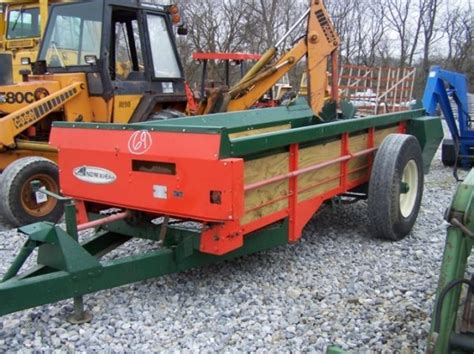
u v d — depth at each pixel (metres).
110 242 4.02
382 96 10.39
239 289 3.78
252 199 3.54
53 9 6.70
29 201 5.46
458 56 35.50
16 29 8.06
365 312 3.45
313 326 3.27
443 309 2.24
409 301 3.62
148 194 3.44
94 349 2.97
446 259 2.25
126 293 3.69
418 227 5.39
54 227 3.07
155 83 6.93
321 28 6.77
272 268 4.21
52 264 3.12
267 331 3.20
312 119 5.91
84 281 3.10
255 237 3.76
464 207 2.17
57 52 6.68
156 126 3.38
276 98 12.93
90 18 6.37
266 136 3.48
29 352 2.93
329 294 3.74
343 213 5.85
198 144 3.19
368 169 5.16
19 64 7.70
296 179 3.95
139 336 3.12
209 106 7.44
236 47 22.59
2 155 6.10
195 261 3.63
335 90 6.77
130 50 6.86
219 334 3.16
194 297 3.65
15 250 4.75
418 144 5.15
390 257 4.50
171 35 7.19
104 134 3.65
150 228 3.73
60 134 3.91
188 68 20.00
